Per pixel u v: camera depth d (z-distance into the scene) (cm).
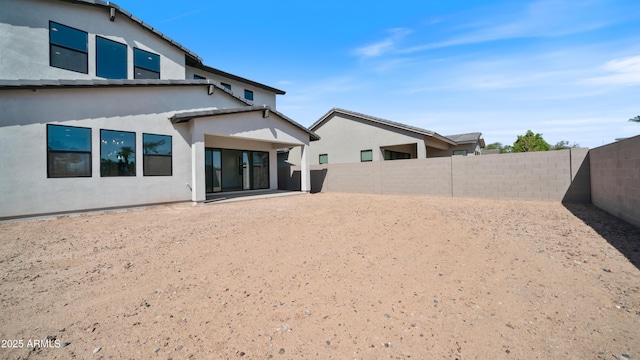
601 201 780
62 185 816
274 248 505
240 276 391
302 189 1488
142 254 486
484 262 421
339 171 1595
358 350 238
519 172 1042
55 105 804
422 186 1286
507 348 237
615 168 677
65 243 554
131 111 954
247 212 869
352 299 322
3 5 880
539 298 316
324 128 2072
